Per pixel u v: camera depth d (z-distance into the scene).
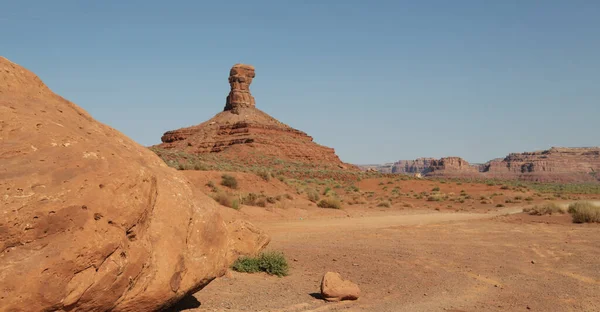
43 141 6.12
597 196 75.38
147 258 6.48
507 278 12.77
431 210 46.97
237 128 133.00
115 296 5.98
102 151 6.47
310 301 9.68
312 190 53.47
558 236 21.86
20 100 7.28
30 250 5.26
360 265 14.55
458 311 9.18
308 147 133.62
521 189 81.25
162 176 7.75
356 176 96.12
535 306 9.69
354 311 8.93
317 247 18.36
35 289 5.09
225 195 31.00
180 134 140.38
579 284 11.95
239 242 13.57
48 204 5.48
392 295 10.57
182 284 7.08
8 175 5.53
